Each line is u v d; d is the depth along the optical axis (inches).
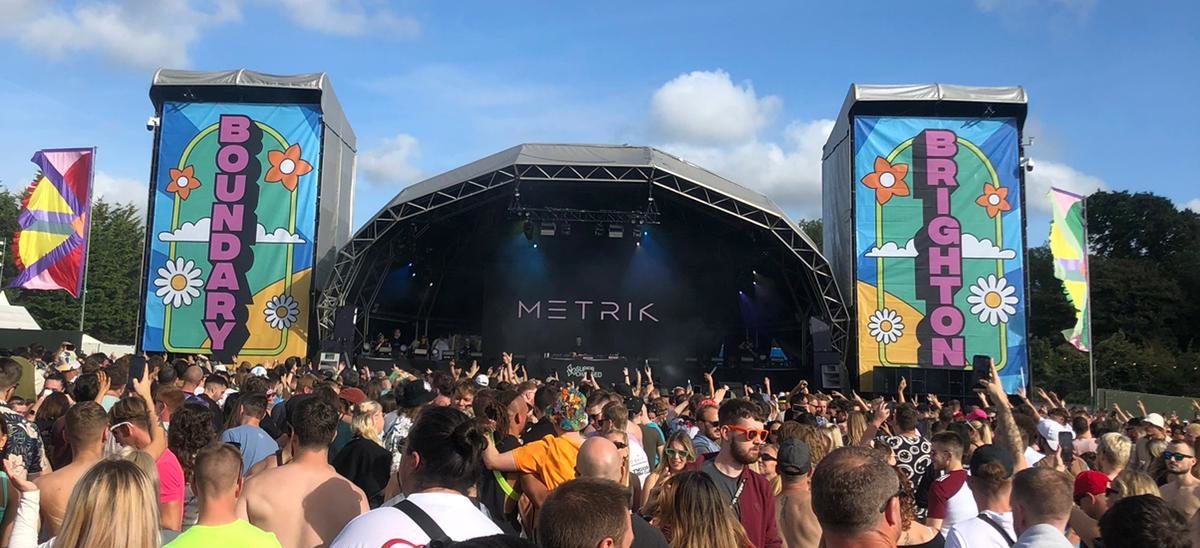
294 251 840.3
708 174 871.1
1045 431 348.2
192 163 845.8
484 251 1040.8
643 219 896.3
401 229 884.6
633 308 1016.9
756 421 196.2
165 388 257.8
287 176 848.9
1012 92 840.9
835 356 833.5
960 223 837.8
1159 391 1515.7
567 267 1017.5
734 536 155.7
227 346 824.9
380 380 360.5
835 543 114.0
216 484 135.0
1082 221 808.9
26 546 154.2
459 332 1186.0
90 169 821.2
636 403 304.8
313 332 844.6
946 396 799.1
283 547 155.5
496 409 222.8
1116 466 249.0
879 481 112.6
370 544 114.8
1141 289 1749.5
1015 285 826.8
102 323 2241.6
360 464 217.5
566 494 110.6
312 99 858.8
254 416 239.5
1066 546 141.3
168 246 835.4
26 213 808.9
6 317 1322.6
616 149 842.2
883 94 839.1
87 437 168.6
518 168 815.7
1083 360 1568.7
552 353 1010.7
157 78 834.8
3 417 177.6
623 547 112.0
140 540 117.8
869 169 849.5
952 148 846.5
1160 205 2009.1
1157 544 122.3
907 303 831.1
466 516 121.5
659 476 222.4
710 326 1040.8
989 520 166.7
